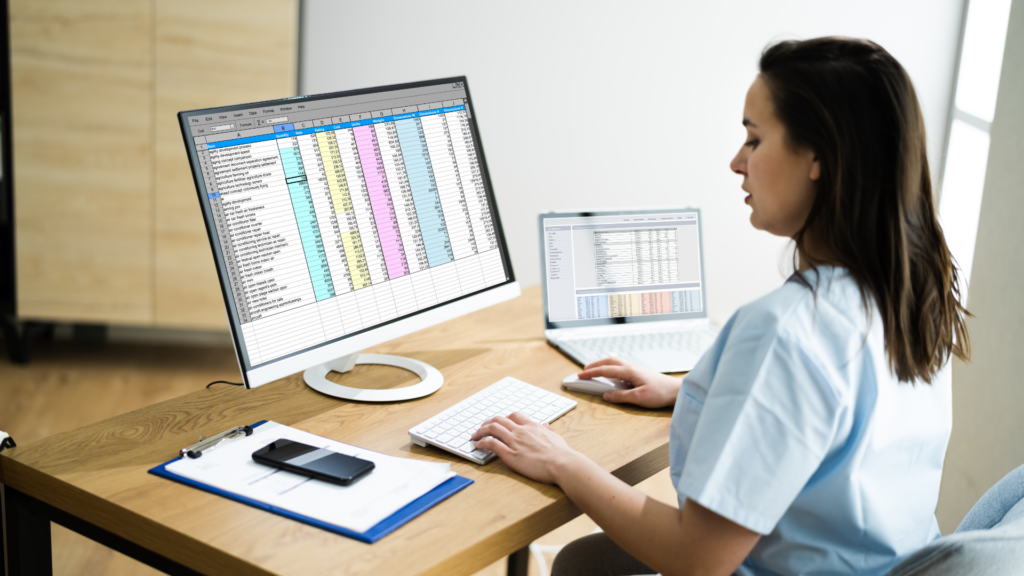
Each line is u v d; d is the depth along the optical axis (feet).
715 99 11.14
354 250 4.07
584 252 5.16
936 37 10.52
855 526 2.79
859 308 2.68
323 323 3.93
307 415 3.84
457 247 4.56
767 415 2.59
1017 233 5.49
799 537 2.86
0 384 10.10
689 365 4.64
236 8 9.94
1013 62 5.78
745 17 10.84
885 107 2.68
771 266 11.54
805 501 2.79
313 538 2.77
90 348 11.59
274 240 3.76
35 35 10.07
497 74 11.30
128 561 6.70
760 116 2.90
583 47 11.14
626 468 3.49
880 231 2.72
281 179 3.80
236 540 2.74
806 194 2.87
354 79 11.34
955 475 6.36
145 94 10.20
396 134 4.27
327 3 11.12
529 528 3.00
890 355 2.70
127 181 10.45
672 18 10.94
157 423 3.68
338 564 2.63
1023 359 5.29
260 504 2.95
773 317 2.66
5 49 10.21
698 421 2.79
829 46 2.78
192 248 10.64
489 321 5.45
